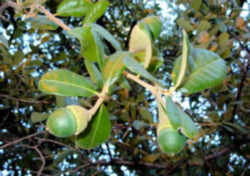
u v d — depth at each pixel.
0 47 3.49
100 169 5.45
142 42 1.33
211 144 5.60
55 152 5.49
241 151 4.97
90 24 1.32
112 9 5.18
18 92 4.47
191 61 1.37
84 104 3.40
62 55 4.26
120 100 4.86
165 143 1.26
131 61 1.12
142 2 5.21
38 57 4.37
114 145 5.55
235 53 4.50
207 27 3.43
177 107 1.22
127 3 5.00
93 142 1.46
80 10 1.91
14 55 3.77
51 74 1.35
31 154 5.25
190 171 5.25
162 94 1.26
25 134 5.20
